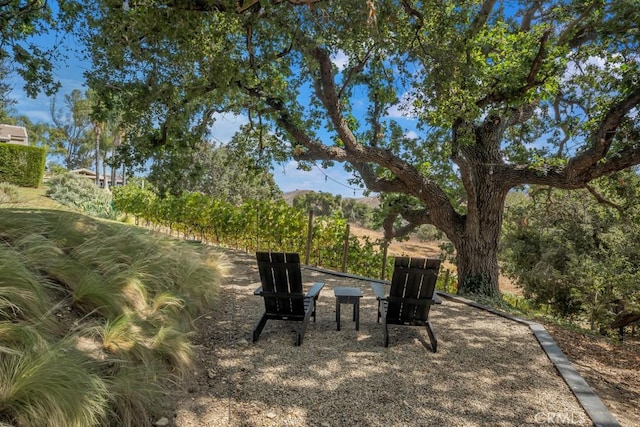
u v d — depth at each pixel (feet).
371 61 24.32
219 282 18.01
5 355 6.54
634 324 36.78
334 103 21.67
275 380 9.85
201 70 16.62
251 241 32.73
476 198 23.68
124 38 14.61
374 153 23.32
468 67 17.49
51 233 11.87
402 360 11.58
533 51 20.24
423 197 25.03
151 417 7.66
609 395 11.34
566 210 43.29
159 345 9.44
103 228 15.05
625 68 18.30
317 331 13.71
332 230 29.66
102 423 6.72
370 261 30.37
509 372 11.30
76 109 156.56
